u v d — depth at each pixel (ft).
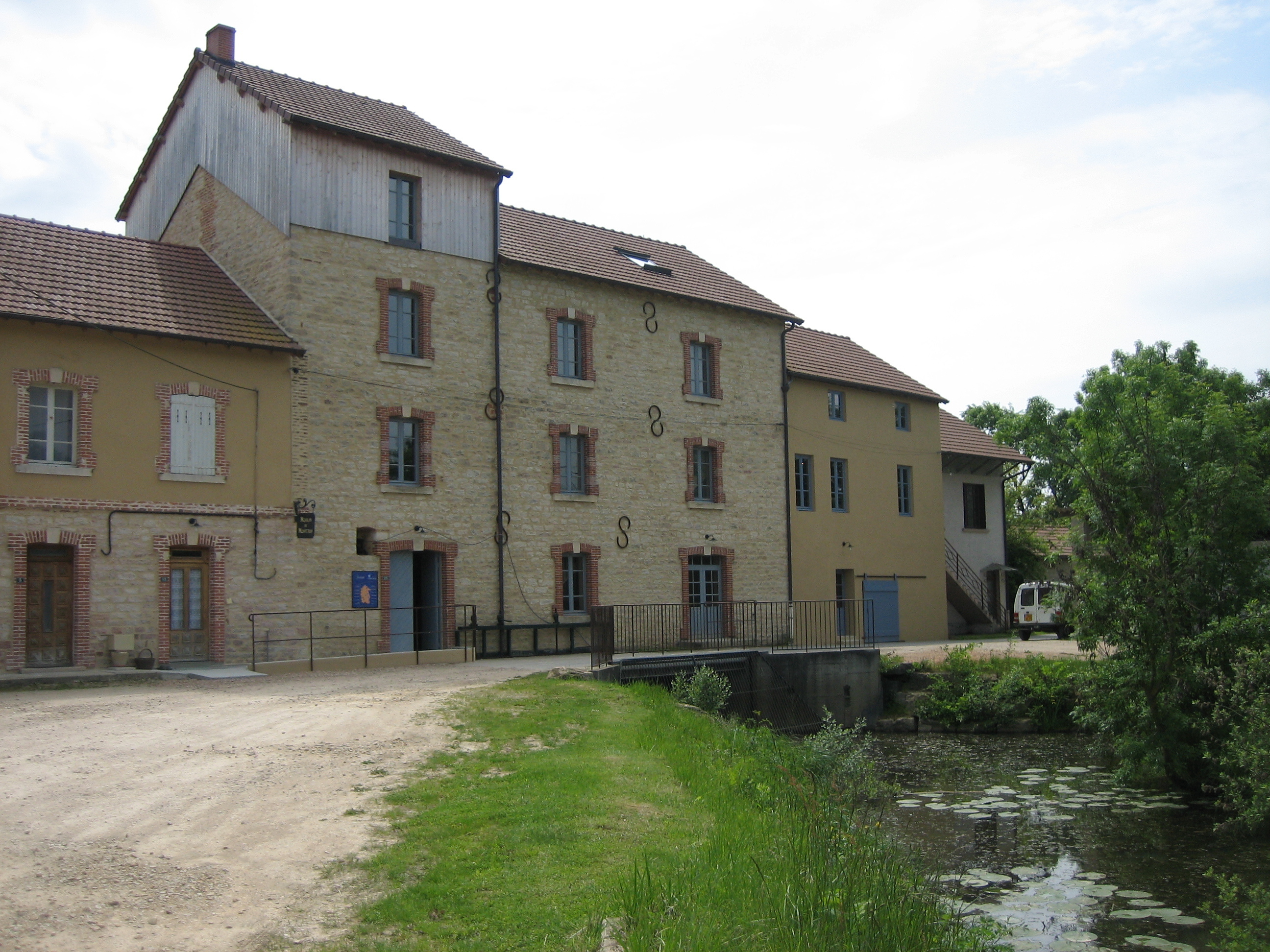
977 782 54.19
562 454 80.53
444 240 74.95
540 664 68.18
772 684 70.44
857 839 28.66
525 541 76.89
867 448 104.37
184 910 20.04
